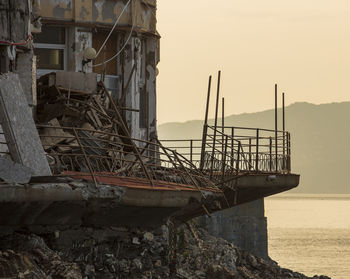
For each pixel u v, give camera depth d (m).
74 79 51.00
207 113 55.53
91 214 35.06
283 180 54.44
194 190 38.75
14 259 30.27
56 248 34.69
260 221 82.75
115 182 37.66
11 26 39.81
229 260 51.62
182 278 42.81
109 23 59.38
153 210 37.25
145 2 61.66
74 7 58.12
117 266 36.59
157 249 38.34
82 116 48.31
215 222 74.56
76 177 36.91
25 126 35.50
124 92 55.75
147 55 63.50
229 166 49.84
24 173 33.28
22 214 32.50
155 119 63.31
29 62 42.12
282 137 59.28
